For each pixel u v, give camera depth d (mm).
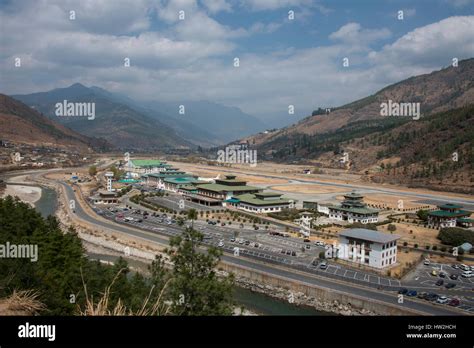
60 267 60062
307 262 93312
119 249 113188
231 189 187125
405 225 140625
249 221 144375
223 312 33000
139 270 94812
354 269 89250
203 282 34250
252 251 101812
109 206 173750
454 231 112875
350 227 134750
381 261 89438
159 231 124750
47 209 175625
